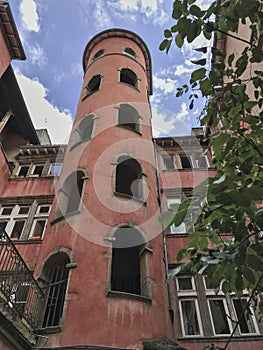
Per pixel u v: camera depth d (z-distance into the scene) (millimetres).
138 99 14789
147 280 8711
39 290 7988
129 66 16922
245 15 3719
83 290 7852
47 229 10250
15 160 17328
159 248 10062
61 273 8906
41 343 7172
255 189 3000
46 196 14492
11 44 16609
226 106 4410
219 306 10305
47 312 8398
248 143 4180
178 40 3684
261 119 4184
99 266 8391
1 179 15180
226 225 3635
